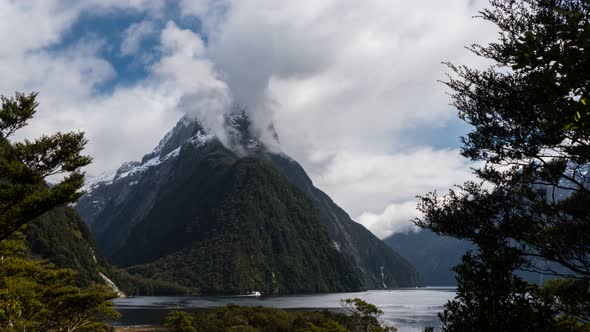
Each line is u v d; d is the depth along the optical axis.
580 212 10.55
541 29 9.52
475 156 11.84
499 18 10.48
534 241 10.76
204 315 66.81
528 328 7.25
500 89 10.77
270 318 64.00
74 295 26.39
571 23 4.00
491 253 8.20
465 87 11.63
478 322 7.49
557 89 4.34
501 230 11.01
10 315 16.97
